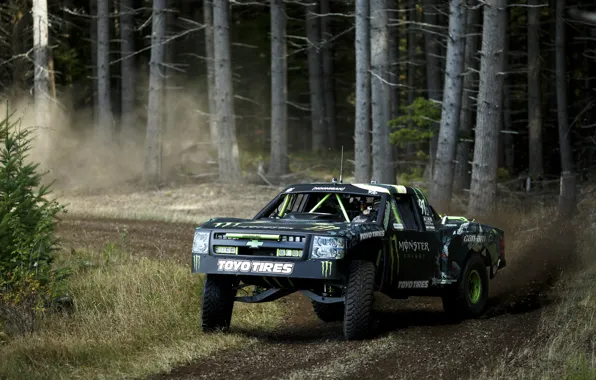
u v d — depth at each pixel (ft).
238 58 302.86
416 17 257.55
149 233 131.64
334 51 323.78
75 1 292.20
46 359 51.24
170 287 72.13
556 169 253.44
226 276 58.95
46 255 68.90
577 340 53.21
